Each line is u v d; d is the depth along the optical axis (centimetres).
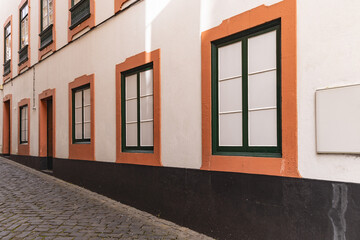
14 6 1239
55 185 755
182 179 447
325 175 291
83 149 722
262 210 342
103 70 650
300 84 312
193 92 432
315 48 301
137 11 546
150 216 496
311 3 304
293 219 313
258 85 362
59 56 852
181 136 450
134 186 548
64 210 531
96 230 428
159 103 488
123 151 590
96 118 672
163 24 486
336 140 281
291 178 316
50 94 903
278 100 340
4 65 1368
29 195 645
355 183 270
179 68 456
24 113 1148
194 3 432
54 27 880
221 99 404
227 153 391
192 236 406
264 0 346
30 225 448
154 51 501
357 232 268
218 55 409
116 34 606
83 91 743
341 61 283
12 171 975
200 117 421
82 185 727
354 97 272
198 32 426
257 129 362
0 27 1431
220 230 389
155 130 496
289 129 319
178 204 454
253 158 353
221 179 388
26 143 1128
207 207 407
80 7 741
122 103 595
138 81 552
